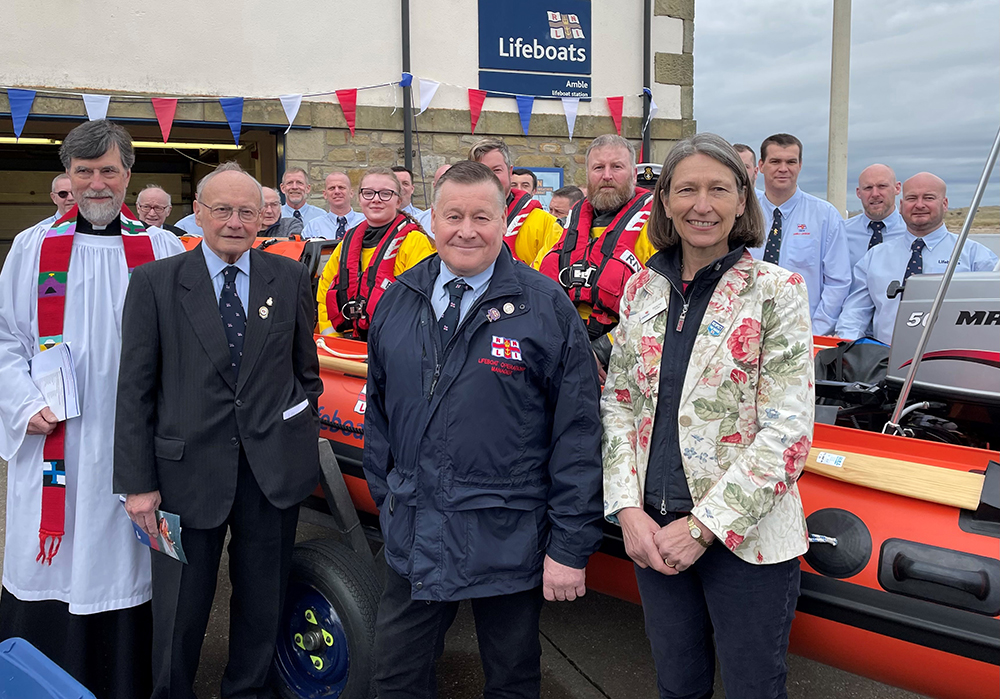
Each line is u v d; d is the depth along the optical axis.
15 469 2.54
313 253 4.18
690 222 1.78
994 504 1.81
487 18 8.58
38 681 1.89
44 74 7.21
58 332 2.46
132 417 2.28
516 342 1.93
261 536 2.44
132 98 7.43
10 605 2.56
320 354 3.30
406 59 8.25
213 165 11.44
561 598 1.94
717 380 1.76
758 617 1.75
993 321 2.28
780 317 1.73
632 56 9.23
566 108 8.97
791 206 4.50
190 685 2.46
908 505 1.94
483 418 1.92
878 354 2.98
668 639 1.90
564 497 1.95
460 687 2.88
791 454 1.68
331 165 8.22
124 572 2.52
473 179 1.93
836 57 6.77
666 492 1.82
